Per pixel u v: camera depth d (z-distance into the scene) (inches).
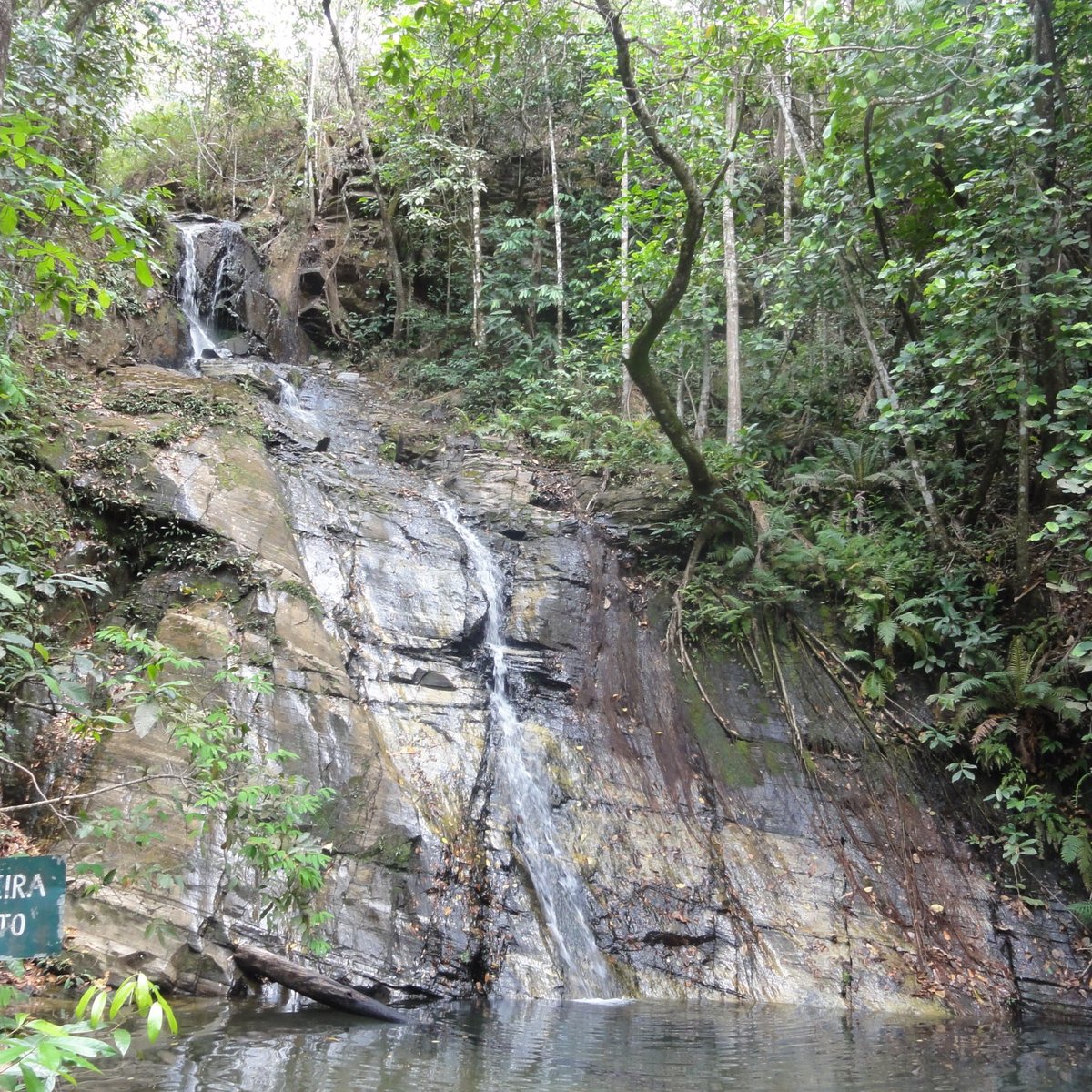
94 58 429.4
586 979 262.8
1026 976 287.0
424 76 310.7
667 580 410.3
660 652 381.1
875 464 444.8
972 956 291.0
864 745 352.8
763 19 388.2
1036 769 337.7
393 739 299.3
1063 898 312.8
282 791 208.4
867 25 390.6
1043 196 321.7
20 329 365.1
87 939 208.2
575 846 300.5
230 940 221.9
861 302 436.1
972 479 422.3
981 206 348.8
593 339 578.2
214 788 173.0
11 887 95.3
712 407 548.7
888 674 367.2
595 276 645.9
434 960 243.3
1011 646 348.2
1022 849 318.3
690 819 323.3
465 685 332.8
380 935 241.0
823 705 365.7
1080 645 283.4
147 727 153.0
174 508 321.7
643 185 496.1
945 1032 239.3
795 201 606.2
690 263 359.3
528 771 316.8
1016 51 372.8
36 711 250.2
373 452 485.1
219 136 828.6
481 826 287.7
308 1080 159.3
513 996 247.4
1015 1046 225.3
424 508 415.8
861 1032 232.8
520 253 652.1
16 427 315.9
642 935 281.9
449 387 602.9
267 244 715.4
